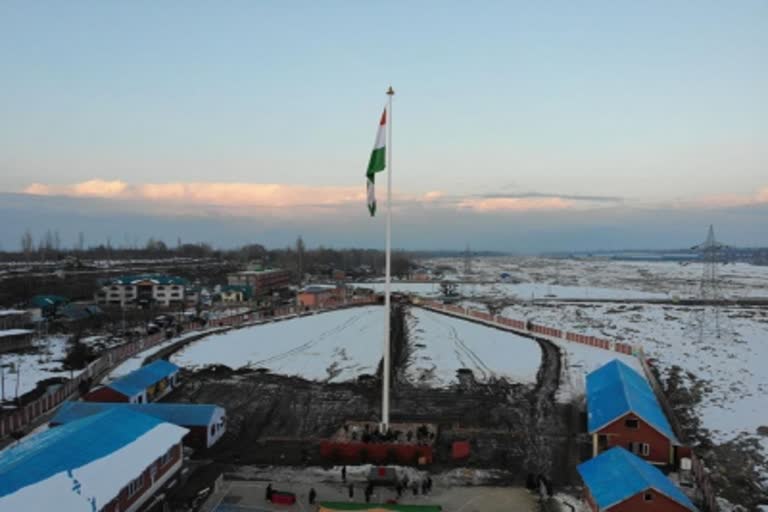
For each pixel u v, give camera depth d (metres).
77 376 63.06
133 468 33.09
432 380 66.06
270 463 41.69
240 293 144.00
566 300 149.75
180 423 44.22
